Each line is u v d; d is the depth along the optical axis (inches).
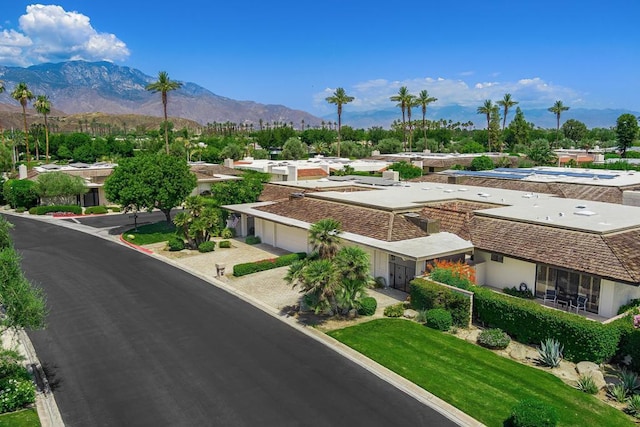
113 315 1041.5
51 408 677.3
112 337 924.0
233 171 2965.1
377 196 1600.6
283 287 1237.1
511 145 6102.4
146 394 714.2
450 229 1300.4
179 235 1700.3
